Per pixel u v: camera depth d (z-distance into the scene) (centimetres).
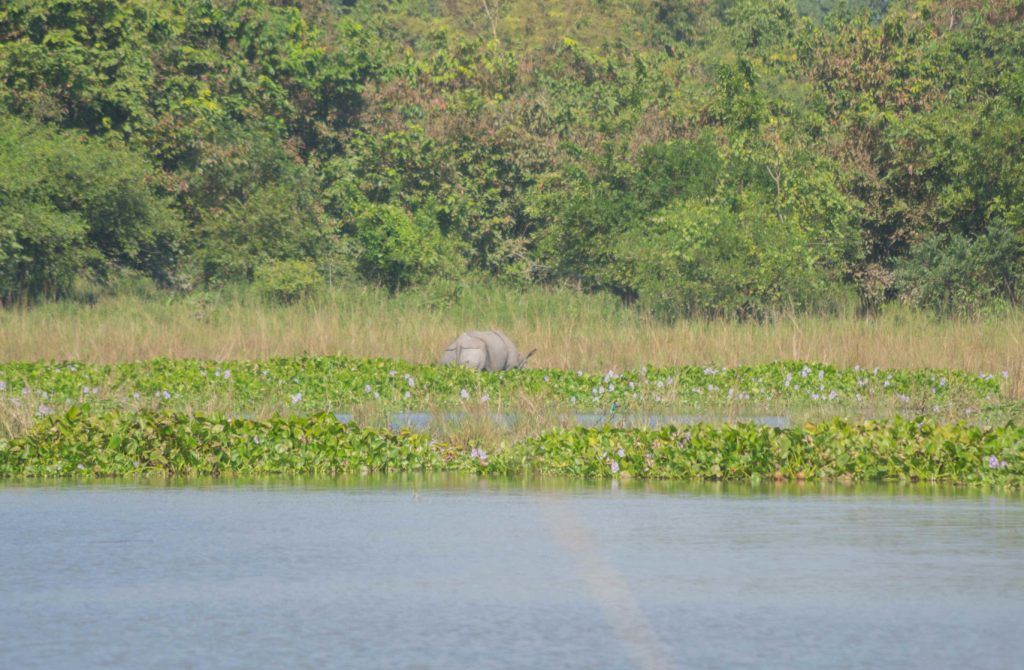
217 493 4619
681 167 15125
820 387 8312
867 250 15325
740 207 14488
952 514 4112
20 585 2934
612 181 15625
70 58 14325
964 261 14062
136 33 15425
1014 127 14225
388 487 4831
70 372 8175
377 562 3222
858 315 14050
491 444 5809
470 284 15875
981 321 12131
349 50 17550
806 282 13625
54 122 14362
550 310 13462
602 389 8069
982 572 3084
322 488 4778
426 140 16600
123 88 14800
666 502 4394
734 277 13275
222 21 16662
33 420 5894
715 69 16225
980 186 14638
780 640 2411
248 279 15088
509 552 3362
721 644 2380
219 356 10012
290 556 3306
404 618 2598
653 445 5369
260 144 15962
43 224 13075
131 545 3481
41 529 3759
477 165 16775
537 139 16725
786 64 18300
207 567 3156
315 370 8525
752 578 3005
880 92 16338
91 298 14212
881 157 15338
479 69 18562
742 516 4056
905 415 7150
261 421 5666
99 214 14012
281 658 2281
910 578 3006
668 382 8450
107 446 5325
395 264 15638
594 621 2569
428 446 5581
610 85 18025
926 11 17900
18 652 2328
